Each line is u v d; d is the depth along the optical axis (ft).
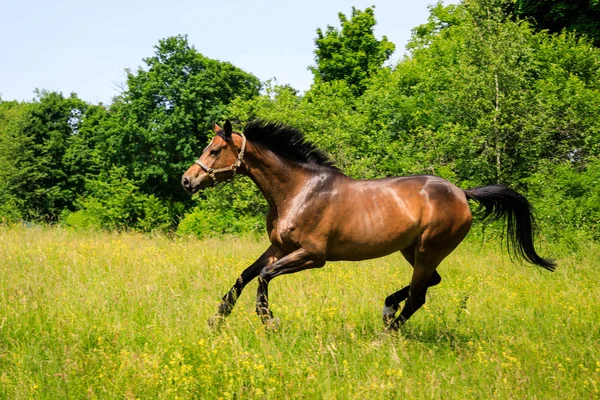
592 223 46.91
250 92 135.74
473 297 28.58
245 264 33.73
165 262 32.30
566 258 41.16
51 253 33.76
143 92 120.16
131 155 124.36
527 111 57.16
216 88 126.82
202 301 24.48
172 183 126.82
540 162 55.98
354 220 21.68
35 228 49.98
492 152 56.54
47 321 20.62
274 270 21.25
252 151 21.49
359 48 120.06
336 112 71.46
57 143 159.43
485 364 19.03
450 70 62.28
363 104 76.69
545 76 65.57
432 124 65.16
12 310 21.45
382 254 22.35
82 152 155.63
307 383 16.66
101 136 127.95
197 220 66.18
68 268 28.76
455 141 55.52
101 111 161.27
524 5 80.33
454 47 73.26
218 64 132.16
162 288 26.68
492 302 27.50
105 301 23.27
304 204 21.39
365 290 27.76
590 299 28.19
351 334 20.75
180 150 119.44
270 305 24.77
